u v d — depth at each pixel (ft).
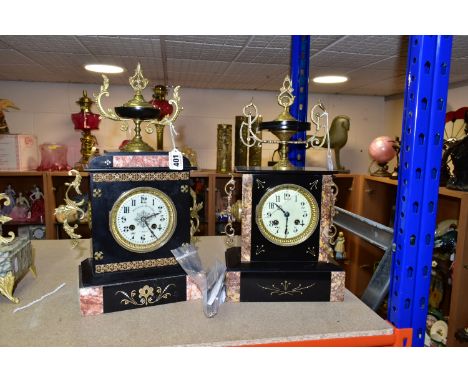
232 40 5.18
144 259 3.24
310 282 3.32
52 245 4.98
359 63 6.45
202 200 8.95
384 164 8.05
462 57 5.60
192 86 9.14
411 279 3.04
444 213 7.11
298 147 5.11
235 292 3.29
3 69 7.39
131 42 5.33
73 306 3.15
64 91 9.00
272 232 3.40
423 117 2.87
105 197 3.08
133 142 3.23
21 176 8.57
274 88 9.21
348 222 4.56
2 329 2.77
